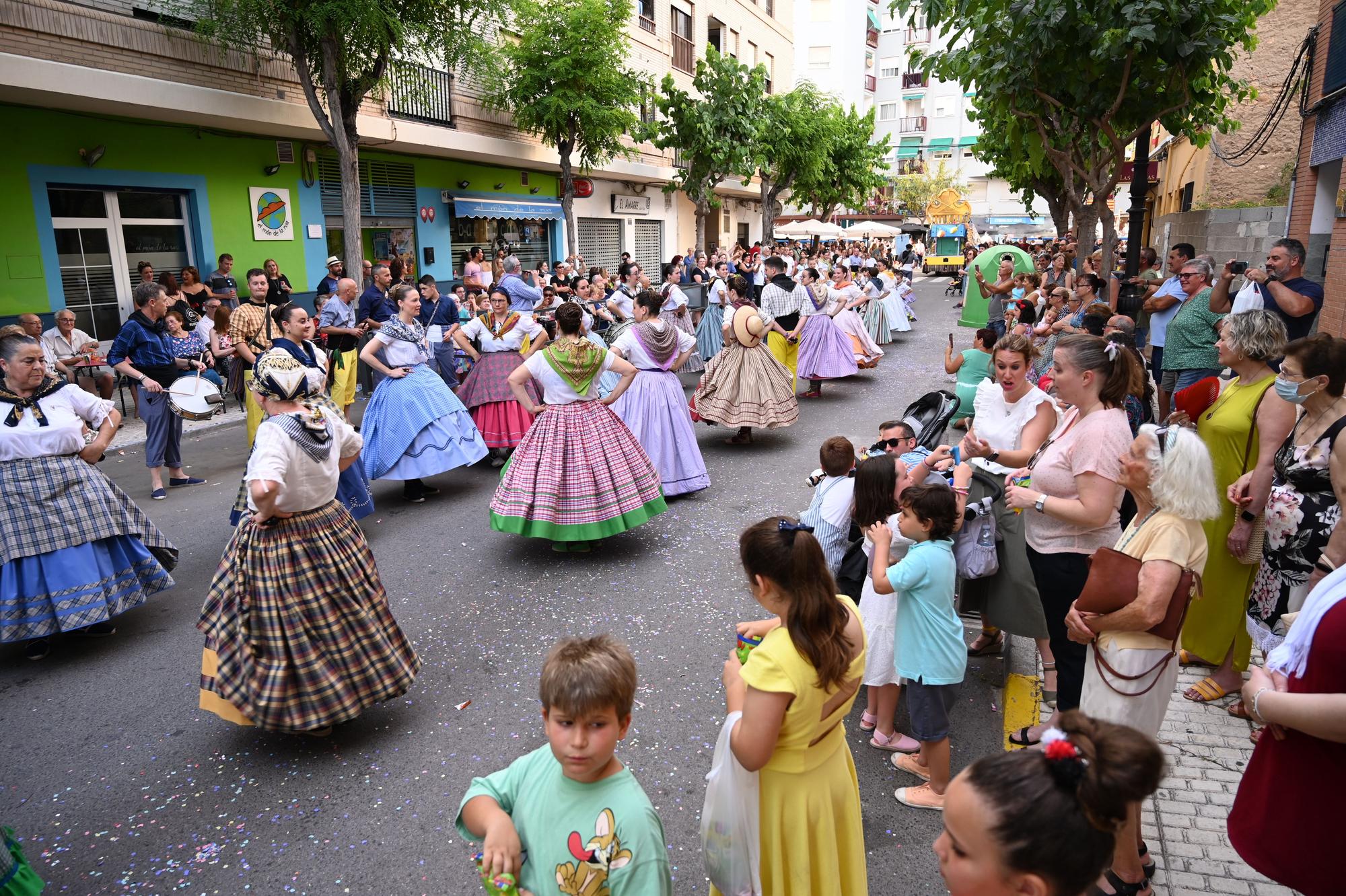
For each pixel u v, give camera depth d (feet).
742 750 6.87
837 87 169.37
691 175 74.84
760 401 29.07
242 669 11.85
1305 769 6.96
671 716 13.20
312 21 33.73
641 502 19.63
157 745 12.67
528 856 6.63
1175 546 8.65
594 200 78.23
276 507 11.67
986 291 41.88
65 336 32.45
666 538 21.12
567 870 6.48
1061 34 26.18
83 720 13.35
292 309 19.88
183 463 28.55
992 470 13.50
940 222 151.23
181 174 41.32
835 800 7.49
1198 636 13.35
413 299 23.25
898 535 12.14
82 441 15.20
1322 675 6.77
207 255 42.96
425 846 10.45
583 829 6.49
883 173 158.30
